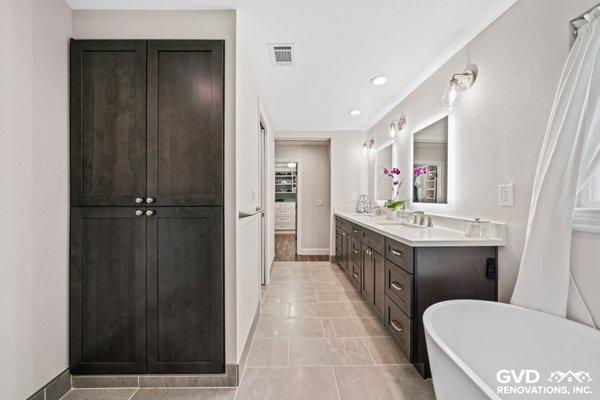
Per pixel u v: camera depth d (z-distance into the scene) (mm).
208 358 1482
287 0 1420
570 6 1173
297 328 2121
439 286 1540
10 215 1154
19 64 1190
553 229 1171
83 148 1463
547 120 1270
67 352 1449
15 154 1175
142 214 1471
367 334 2025
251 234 1985
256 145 2291
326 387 1459
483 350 1285
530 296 1234
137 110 1470
